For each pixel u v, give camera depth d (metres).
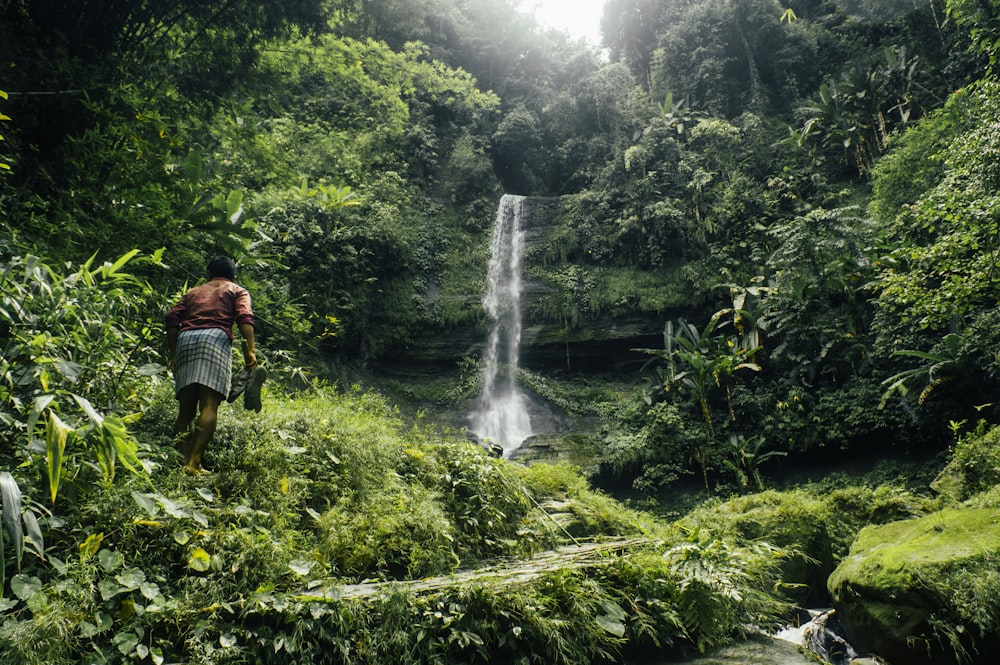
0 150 4.89
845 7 30.22
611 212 24.88
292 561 2.49
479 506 4.17
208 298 3.27
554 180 31.03
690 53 30.81
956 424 9.59
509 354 22.47
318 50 12.38
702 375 17.28
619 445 17.14
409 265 22.95
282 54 10.54
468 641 2.29
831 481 15.39
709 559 2.90
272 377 5.45
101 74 6.02
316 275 17.72
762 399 16.98
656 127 26.34
